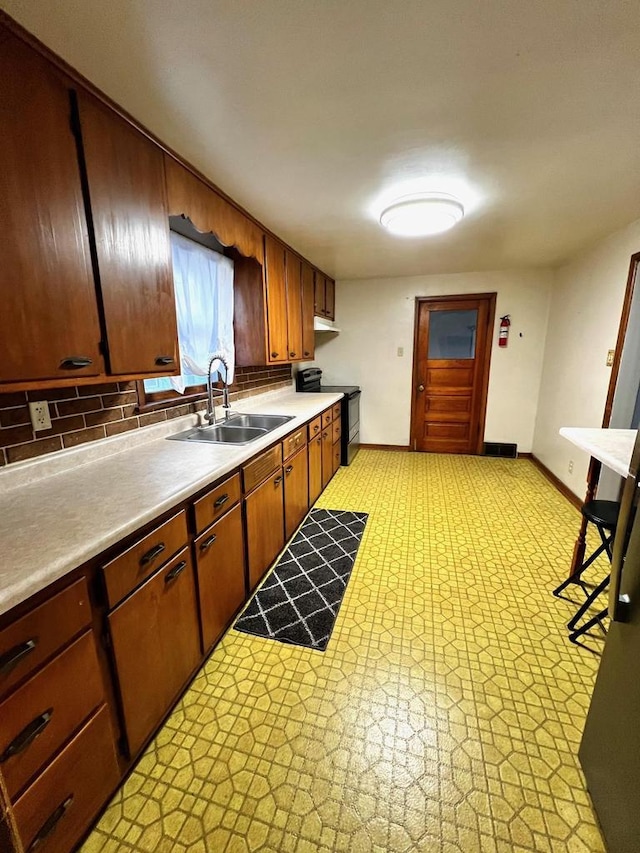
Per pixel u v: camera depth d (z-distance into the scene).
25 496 1.25
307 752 1.25
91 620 1.00
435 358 4.59
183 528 1.36
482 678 1.53
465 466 4.24
